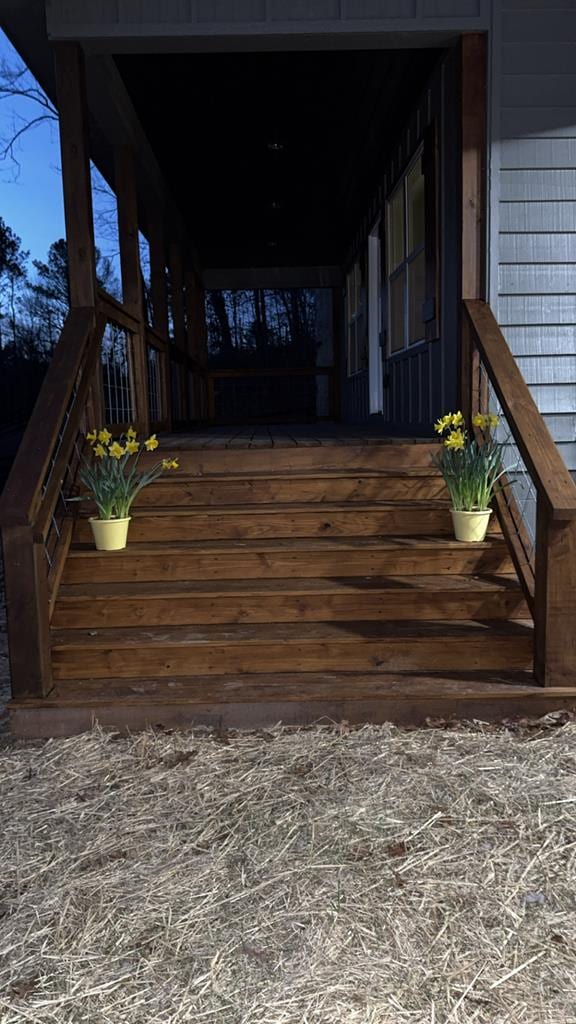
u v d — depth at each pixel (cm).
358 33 374
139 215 696
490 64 376
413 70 454
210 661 312
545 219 389
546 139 384
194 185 694
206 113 532
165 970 171
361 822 226
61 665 311
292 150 611
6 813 236
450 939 179
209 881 202
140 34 371
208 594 325
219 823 228
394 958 174
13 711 290
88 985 167
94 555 340
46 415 319
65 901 195
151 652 310
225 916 188
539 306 396
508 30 376
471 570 348
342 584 333
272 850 214
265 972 170
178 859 211
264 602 328
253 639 308
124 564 343
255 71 465
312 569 346
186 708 292
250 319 1808
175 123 547
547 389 401
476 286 393
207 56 442
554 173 387
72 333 365
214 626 327
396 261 600
